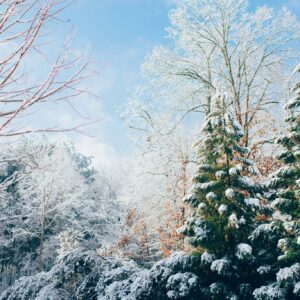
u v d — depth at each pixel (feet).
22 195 98.48
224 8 53.52
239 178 36.40
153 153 58.44
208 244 34.88
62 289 40.24
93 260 41.04
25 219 102.32
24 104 8.83
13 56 8.90
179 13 54.95
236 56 54.49
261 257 34.86
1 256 105.50
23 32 8.96
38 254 102.83
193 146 39.83
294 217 33.71
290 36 53.47
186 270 35.14
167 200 57.67
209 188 36.06
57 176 94.38
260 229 33.91
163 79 57.11
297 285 28.58
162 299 34.83
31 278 42.50
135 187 61.26
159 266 35.96
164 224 56.70
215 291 31.50
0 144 9.64
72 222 102.68
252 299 31.71
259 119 51.60
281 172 34.32
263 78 53.93
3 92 8.86
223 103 38.88
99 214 104.53
